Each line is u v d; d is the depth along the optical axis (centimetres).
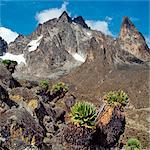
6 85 5338
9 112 3656
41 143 3650
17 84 5875
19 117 3591
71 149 3859
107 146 4178
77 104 4003
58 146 3838
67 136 3894
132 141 4534
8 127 3453
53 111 5112
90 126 3925
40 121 4484
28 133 3538
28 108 4431
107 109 4303
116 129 4231
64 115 5231
